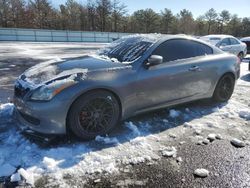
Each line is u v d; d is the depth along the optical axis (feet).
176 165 9.23
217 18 243.81
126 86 11.19
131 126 12.19
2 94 17.53
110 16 187.01
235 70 16.53
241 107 16.02
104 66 11.23
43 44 81.20
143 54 12.20
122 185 8.04
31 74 11.35
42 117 9.71
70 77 10.24
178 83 13.20
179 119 13.58
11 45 69.10
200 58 14.47
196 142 11.07
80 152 9.80
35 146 10.11
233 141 11.09
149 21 209.87
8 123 12.21
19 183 7.93
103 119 11.00
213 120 13.66
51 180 8.15
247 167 9.22
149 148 10.39
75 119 10.19
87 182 8.12
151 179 8.38
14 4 157.38
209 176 8.61
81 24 181.57
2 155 9.39
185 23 230.07
